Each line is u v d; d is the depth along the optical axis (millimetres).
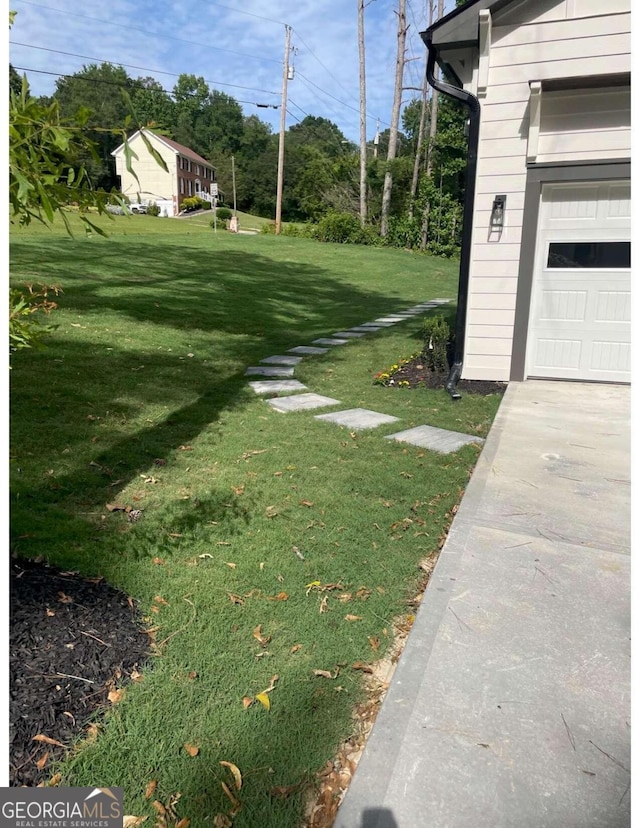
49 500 3197
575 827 1443
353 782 1562
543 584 2535
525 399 5719
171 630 2164
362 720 1808
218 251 20125
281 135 31750
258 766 1628
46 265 12680
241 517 3148
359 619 2307
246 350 8102
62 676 1828
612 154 5781
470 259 6406
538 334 6480
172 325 9008
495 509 3281
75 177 1635
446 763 1624
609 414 5203
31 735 1627
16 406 4648
